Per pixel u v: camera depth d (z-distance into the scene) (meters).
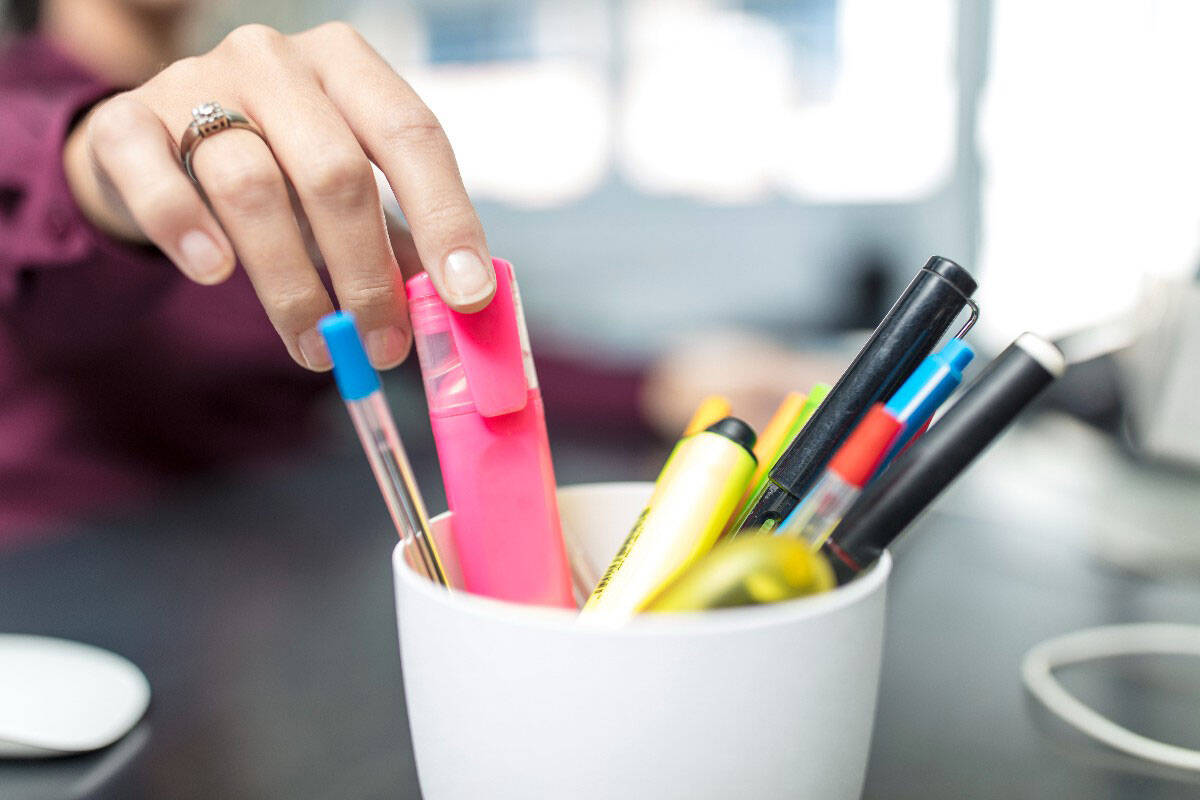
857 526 0.22
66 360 0.81
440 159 0.27
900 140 1.83
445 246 0.25
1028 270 1.67
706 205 1.91
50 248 0.53
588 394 0.80
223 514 0.58
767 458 0.26
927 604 0.43
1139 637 0.38
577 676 0.20
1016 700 0.34
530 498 0.25
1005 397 0.22
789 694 0.21
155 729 0.32
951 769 0.29
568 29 1.88
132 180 0.27
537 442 0.26
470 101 1.92
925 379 0.23
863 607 0.21
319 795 0.28
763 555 0.21
